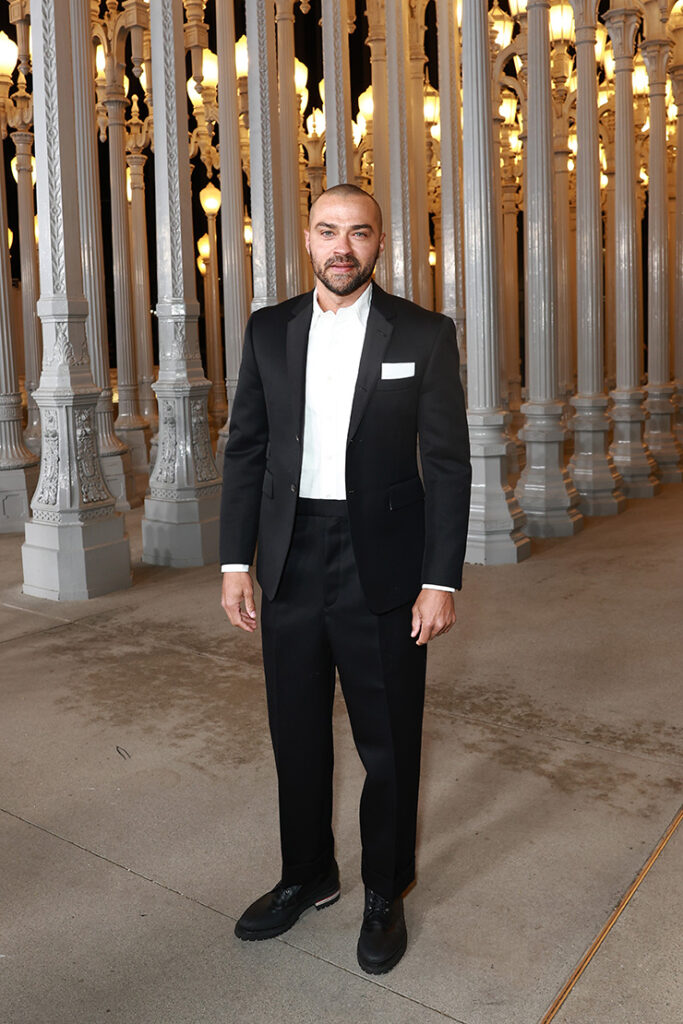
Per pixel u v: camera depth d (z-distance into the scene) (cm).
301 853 272
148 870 308
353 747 396
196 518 738
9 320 902
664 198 1108
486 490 729
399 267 996
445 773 372
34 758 394
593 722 418
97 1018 241
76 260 627
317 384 247
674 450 1121
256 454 262
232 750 397
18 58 1119
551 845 318
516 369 1565
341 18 890
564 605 604
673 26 1170
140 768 382
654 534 819
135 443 1246
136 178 1402
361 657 252
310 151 1456
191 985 252
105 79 1170
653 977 251
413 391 246
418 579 253
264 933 269
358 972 256
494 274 724
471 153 719
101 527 650
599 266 925
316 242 239
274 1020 238
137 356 1460
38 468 928
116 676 489
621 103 988
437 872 303
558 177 1417
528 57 809
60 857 317
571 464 942
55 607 621
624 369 1025
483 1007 241
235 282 957
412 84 1132
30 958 265
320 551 251
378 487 246
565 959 259
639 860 307
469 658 505
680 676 473
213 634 556
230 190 941
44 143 609
